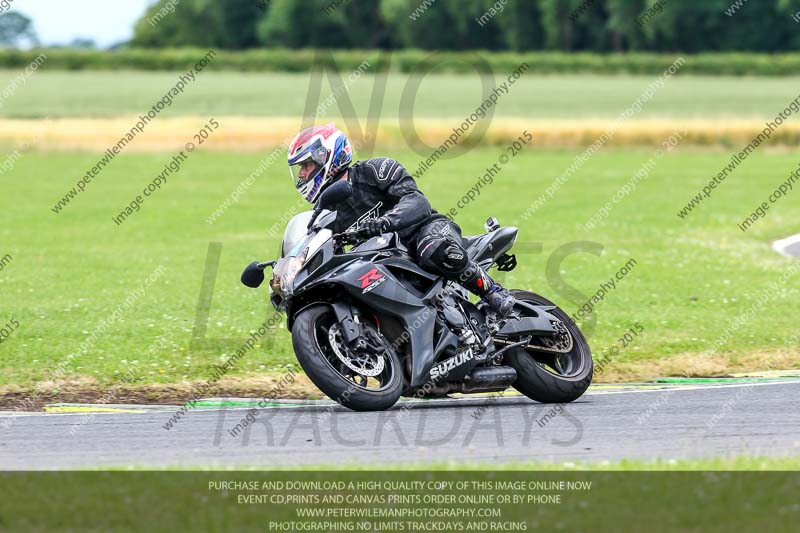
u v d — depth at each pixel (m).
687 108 193.00
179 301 43.50
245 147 119.44
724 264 52.88
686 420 24.92
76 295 45.38
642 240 61.44
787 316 39.94
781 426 24.19
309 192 26.09
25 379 30.33
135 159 109.62
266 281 48.78
